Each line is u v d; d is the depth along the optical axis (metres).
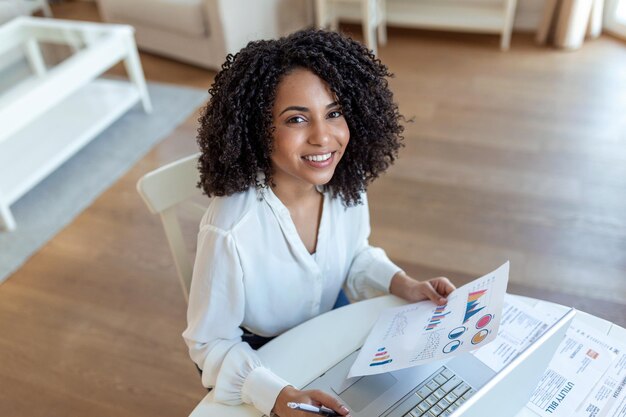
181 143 2.90
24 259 2.29
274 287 1.07
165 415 1.71
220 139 0.95
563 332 0.76
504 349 0.94
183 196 1.18
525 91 3.09
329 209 1.09
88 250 2.32
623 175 2.46
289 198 1.03
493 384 0.67
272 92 0.88
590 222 2.24
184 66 3.63
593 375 0.90
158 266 2.22
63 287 2.16
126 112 3.20
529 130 2.79
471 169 2.58
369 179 1.12
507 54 3.47
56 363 1.88
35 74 2.87
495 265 2.10
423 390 0.88
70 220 2.47
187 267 1.27
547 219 2.27
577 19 3.32
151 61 3.72
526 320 0.99
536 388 0.88
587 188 2.41
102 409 1.74
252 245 0.99
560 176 2.48
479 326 0.85
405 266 2.13
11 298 2.13
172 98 3.29
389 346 0.93
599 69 3.23
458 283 2.05
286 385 0.88
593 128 2.76
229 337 1.03
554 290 1.98
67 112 2.96
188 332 1.02
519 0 3.65
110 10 3.63
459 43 3.66
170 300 2.08
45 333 1.99
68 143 2.70
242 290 1.00
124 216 2.47
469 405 0.65
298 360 0.96
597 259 2.08
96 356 1.90
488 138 2.76
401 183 2.53
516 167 2.56
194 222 2.39
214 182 1.00
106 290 2.14
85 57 2.69
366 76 0.95
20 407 1.76
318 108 0.89
